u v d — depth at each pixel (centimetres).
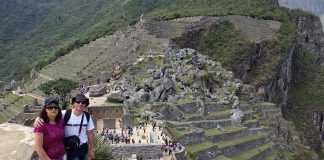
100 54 13950
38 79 13512
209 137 7581
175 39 16238
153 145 5541
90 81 10750
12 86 13425
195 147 6931
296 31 19138
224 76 10788
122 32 16075
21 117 7662
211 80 10056
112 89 9212
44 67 15262
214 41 17362
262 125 9675
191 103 8269
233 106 9375
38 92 11050
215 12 19350
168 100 8188
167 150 5625
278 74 16925
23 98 10594
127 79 9500
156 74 9262
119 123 7112
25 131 1875
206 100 9069
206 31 17650
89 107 7525
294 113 17175
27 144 1739
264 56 17112
